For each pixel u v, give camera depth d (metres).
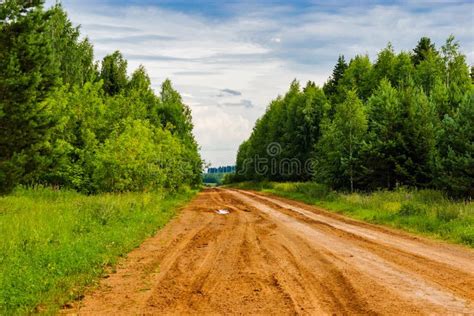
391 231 17.89
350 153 37.28
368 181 37.62
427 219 19.12
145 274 10.12
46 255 10.58
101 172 27.50
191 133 61.06
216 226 19.48
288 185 55.28
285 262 11.34
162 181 31.22
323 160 42.22
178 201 34.28
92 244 12.70
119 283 9.31
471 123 27.86
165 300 7.99
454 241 15.05
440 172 28.75
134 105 44.34
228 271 10.31
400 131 35.53
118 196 23.98
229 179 130.88
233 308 7.44
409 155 35.25
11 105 19.45
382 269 10.41
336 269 10.41
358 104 38.19
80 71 48.31
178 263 11.30
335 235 16.58
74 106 30.61
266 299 7.95
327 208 29.92
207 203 34.41
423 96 37.12
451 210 18.78
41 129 20.81
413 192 29.53
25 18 20.44
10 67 19.12
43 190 27.08
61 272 9.67
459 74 51.84
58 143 26.95
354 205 27.80
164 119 58.44
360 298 7.91
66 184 29.17
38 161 20.91
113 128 32.62
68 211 18.33
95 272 10.05
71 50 47.16
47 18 21.80
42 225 14.23
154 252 12.94
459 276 9.70
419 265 10.91
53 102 28.27
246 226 19.47
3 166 19.02
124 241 14.11
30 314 7.25
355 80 63.62
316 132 66.44
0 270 9.19
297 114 69.75
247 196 45.56
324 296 8.12
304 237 15.99
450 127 28.91
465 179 26.38
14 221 14.58
